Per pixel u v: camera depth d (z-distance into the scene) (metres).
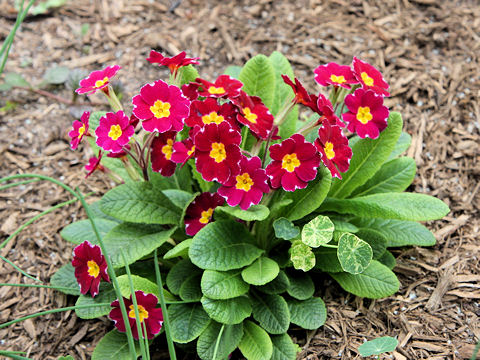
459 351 0.31
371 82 0.32
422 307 0.34
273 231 0.34
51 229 0.42
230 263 0.31
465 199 0.41
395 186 0.36
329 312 0.34
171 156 0.31
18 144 0.48
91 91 0.29
